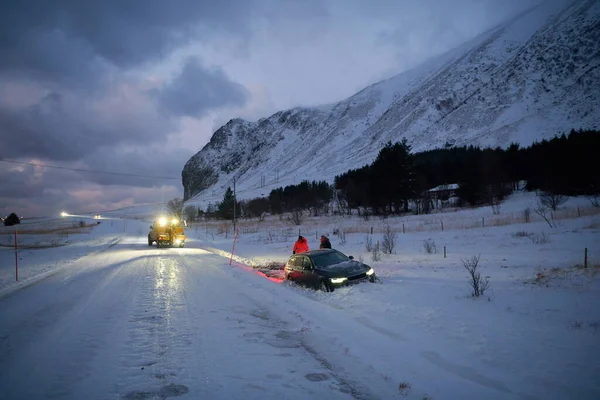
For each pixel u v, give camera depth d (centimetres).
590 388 432
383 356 580
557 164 4884
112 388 482
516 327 644
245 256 2327
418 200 5944
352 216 6334
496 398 434
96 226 8619
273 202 9019
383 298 921
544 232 2158
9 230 6975
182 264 1895
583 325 622
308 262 1196
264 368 546
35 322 807
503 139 15788
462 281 1079
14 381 509
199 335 703
